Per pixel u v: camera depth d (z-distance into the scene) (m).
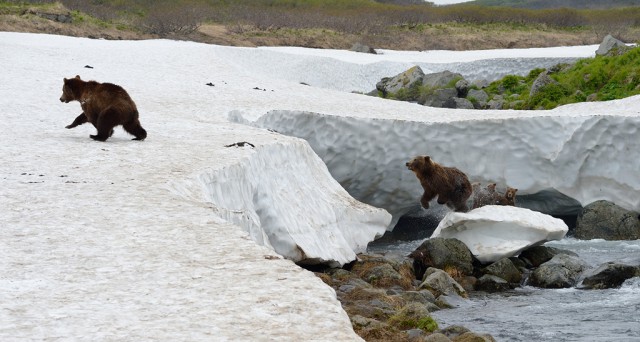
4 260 9.20
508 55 63.50
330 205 20.50
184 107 28.97
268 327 6.98
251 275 8.56
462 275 20.08
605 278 19.20
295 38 79.00
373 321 12.52
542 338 14.20
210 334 6.81
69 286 8.26
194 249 9.66
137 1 89.00
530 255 21.61
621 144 27.31
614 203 27.22
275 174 19.06
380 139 27.62
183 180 14.23
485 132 27.84
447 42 84.94
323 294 7.89
